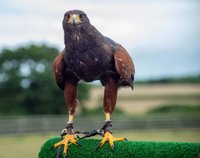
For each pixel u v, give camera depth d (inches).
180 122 1573.6
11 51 1910.7
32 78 1859.0
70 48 284.2
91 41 282.4
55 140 291.6
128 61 289.7
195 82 2945.4
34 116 1695.4
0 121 1349.7
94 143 281.4
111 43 292.2
